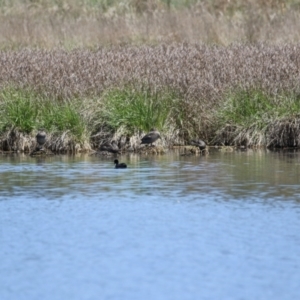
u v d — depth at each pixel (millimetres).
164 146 84938
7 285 43375
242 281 43781
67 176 69438
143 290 42562
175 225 53656
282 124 85812
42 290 42656
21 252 48438
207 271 45250
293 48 110500
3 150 84375
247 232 52000
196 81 90188
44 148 83188
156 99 87188
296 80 90312
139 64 99562
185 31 130125
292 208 57781
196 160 77625
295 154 81125
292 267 45750
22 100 85750
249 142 85812
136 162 76688
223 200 60281
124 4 150125
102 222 54500
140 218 55438
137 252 48344
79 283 43562
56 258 47344
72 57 105562
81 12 148375
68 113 84500
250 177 68375
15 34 130625
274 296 41719
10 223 54281
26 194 62562
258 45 116500
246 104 87750
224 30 129875
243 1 145625
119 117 85125
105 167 73812
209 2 147500
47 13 146625
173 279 44062
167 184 65875
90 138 85438
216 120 87375
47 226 53625
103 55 107375
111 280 43969
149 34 130375
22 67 97500
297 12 138375
